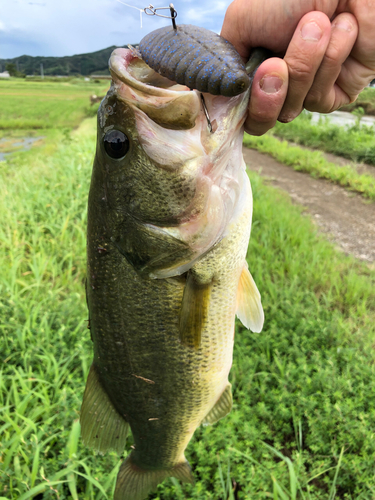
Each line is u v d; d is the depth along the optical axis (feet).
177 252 0.80
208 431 1.59
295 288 2.54
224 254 0.87
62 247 2.72
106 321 0.95
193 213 0.76
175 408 1.06
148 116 0.69
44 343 1.79
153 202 0.75
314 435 1.60
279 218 3.60
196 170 0.72
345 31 0.67
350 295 2.60
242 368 1.90
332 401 1.74
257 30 0.72
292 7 0.68
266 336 2.06
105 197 0.80
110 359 0.99
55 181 3.74
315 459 1.59
